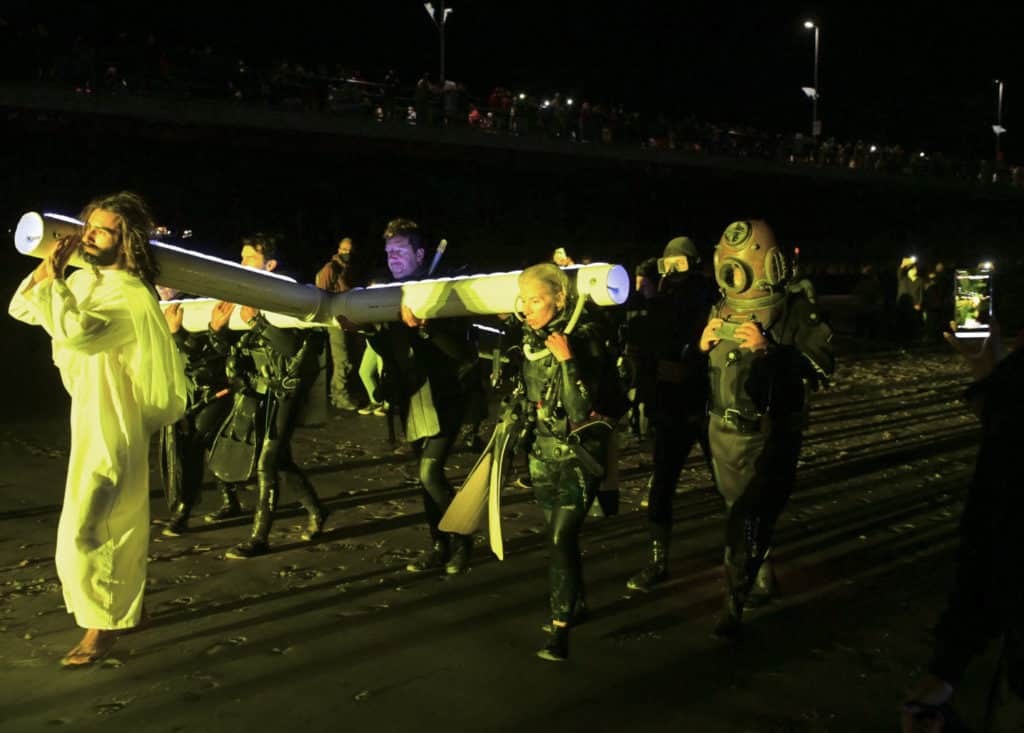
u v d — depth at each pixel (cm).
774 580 472
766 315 429
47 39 2067
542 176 3167
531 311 398
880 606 458
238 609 455
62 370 401
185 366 568
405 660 398
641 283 866
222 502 642
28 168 2095
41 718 350
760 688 372
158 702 362
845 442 866
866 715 350
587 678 381
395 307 468
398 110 2766
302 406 549
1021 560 195
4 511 623
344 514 619
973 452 816
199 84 2284
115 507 392
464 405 506
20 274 1906
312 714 352
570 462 400
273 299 466
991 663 392
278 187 2534
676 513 627
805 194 4091
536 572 505
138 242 402
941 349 1712
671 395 484
